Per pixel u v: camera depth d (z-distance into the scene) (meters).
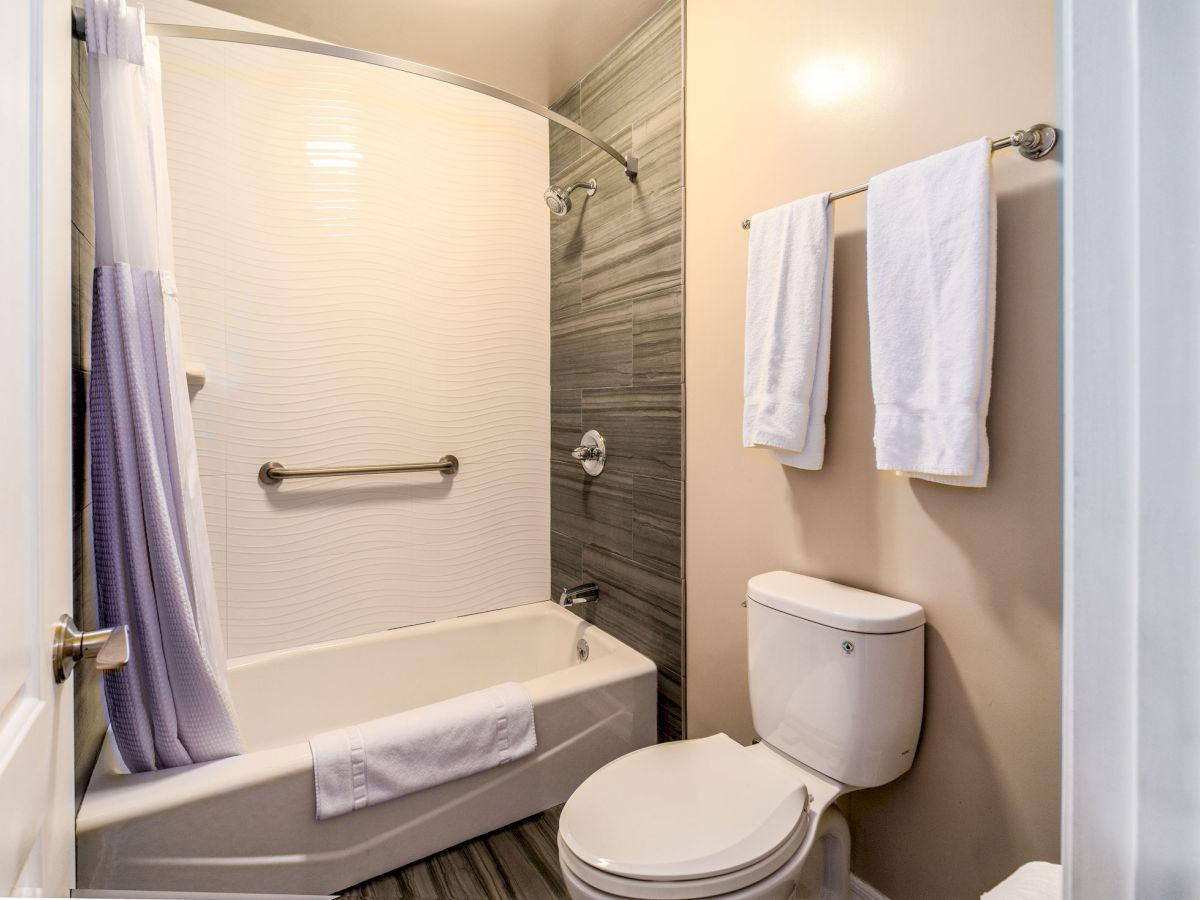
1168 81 0.28
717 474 1.72
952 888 1.21
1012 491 1.10
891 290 1.17
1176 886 0.28
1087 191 0.31
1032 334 1.07
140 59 1.19
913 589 1.26
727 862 1.01
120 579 1.21
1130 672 0.29
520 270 2.42
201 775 1.29
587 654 2.18
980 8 1.12
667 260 1.87
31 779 0.59
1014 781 1.11
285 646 2.02
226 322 1.90
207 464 1.89
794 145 1.47
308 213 2.01
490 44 2.04
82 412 1.19
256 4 1.82
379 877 1.49
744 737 1.66
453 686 2.24
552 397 2.50
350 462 2.11
